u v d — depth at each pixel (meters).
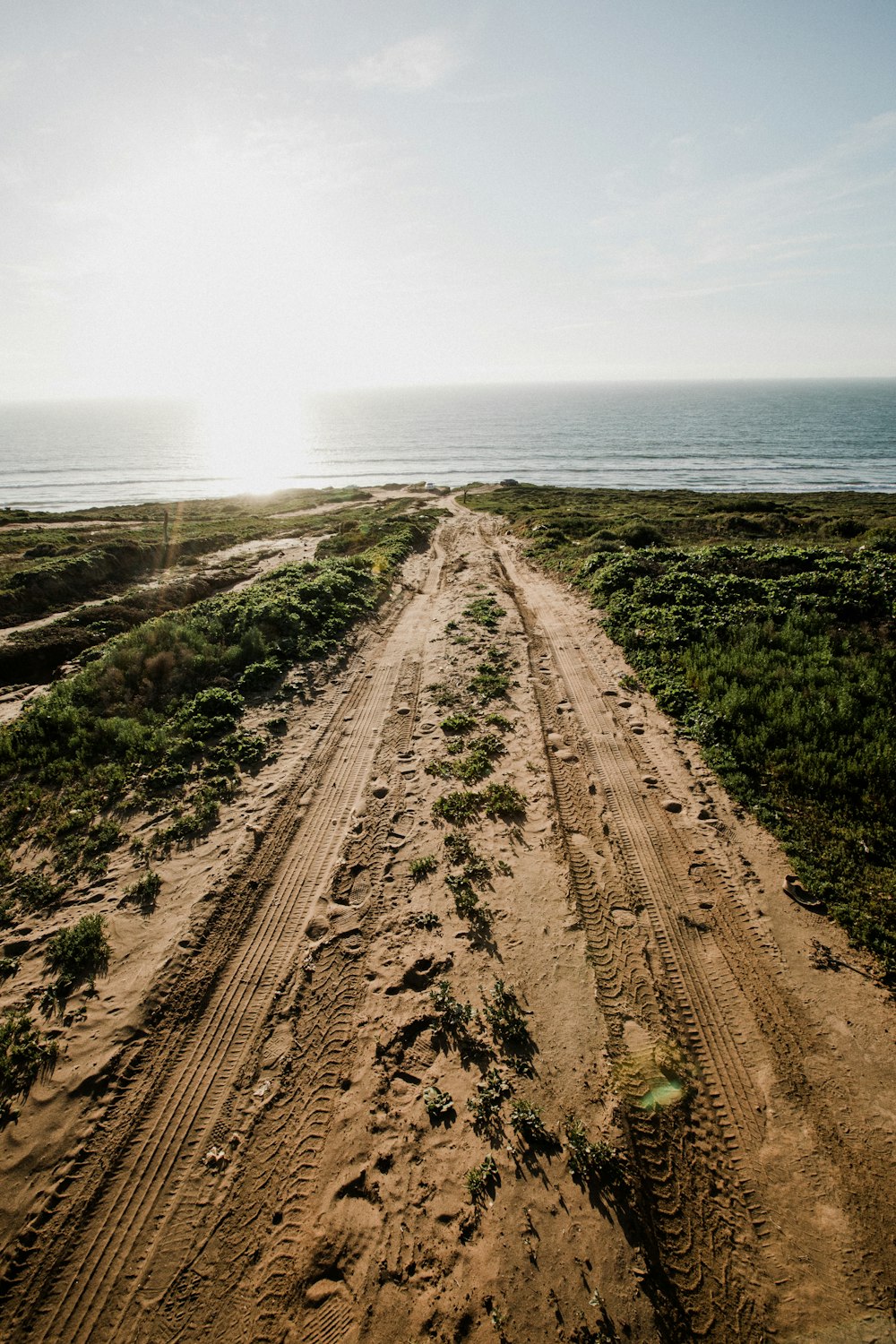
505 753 11.73
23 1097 6.05
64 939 7.70
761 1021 6.58
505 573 27.17
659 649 15.91
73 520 50.09
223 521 49.28
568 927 7.67
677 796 10.35
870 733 11.15
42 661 18.45
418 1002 6.86
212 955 7.57
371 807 10.38
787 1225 4.94
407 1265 4.72
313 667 15.99
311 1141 5.66
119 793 10.87
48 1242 5.04
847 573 19.42
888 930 7.49
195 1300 4.69
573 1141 5.36
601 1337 4.20
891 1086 5.93
